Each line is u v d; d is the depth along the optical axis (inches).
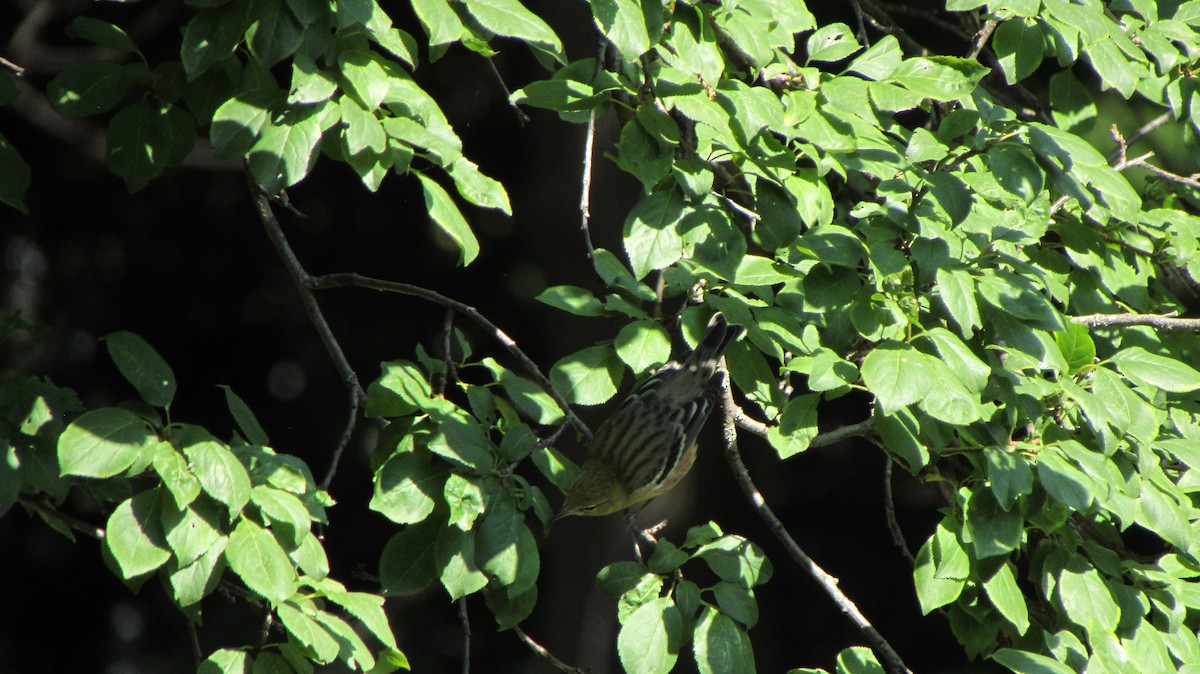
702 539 276.5
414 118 236.7
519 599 270.7
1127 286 306.5
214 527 220.4
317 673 597.3
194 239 693.3
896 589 757.3
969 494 263.1
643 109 242.8
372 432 716.0
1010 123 263.3
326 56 220.1
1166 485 265.0
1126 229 315.0
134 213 679.1
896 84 262.2
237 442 257.4
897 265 244.5
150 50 634.2
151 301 692.7
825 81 271.6
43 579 682.2
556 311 621.9
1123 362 267.0
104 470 211.8
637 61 249.4
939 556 255.4
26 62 611.2
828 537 755.4
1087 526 301.6
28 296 649.6
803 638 761.0
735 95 242.4
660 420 374.0
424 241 699.4
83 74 283.9
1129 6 303.9
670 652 252.4
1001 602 253.0
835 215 354.9
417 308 702.5
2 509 247.1
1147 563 301.0
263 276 703.1
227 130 220.8
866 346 281.0
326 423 711.7
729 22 244.7
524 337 691.4
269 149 215.3
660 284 279.6
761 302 272.2
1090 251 303.3
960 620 298.8
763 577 265.7
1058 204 298.8
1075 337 271.0
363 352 709.3
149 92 292.0
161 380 233.5
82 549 685.3
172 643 685.3
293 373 712.4
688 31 235.1
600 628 592.1
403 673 691.4
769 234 271.1
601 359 274.8
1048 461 245.3
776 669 753.6
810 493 746.2
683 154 259.9
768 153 255.3
